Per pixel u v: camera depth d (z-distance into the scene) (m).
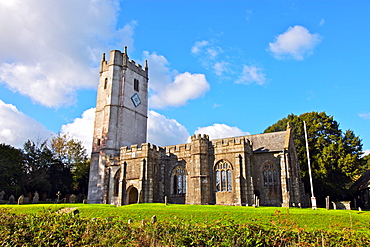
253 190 39.50
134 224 17.94
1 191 55.59
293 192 42.66
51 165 71.25
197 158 42.25
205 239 13.55
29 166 67.31
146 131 62.78
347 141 58.50
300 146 60.25
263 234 13.73
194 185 41.50
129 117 58.44
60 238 14.18
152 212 30.78
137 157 45.41
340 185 54.50
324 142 58.66
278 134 47.25
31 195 62.12
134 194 46.69
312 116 62.59
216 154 42.28
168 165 46.56
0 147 60.84
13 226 15.95
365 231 17.41
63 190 70.50
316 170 54.97
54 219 17.39
